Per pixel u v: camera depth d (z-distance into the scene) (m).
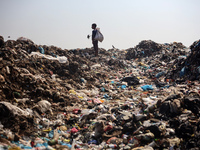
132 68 16.75
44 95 7.72
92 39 17.50
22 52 10.55
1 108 5.25
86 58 17.42
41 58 11.13
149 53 20.28
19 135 4.98
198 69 9.73
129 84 11.95
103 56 19.02
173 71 11.62
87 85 11.14
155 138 5.25
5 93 6.32
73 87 10.24
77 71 12.07
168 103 6.16
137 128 5.76
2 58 8.69
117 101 8.69
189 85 8.80
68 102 8.09
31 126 5.56
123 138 5.47
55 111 7.22
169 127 5.57
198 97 6.21
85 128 6.30
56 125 6.23
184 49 18.72
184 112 5.82
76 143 5.44
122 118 6.42
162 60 17.20
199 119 5.29
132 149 4.87
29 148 4.42
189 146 4.78
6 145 4.09
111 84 12.09
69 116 7.05
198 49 10.82
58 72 10.96
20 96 6.90
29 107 6.62
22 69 8.45
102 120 6.47
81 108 7.89
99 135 5.81
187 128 5.11
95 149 5.16
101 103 8.59
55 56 12.84
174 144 4.92
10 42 11.64
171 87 9.59
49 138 5.43
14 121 5.27
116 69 16.20
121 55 21.23
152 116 6.16
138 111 6.91
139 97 8.97
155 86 10.89
